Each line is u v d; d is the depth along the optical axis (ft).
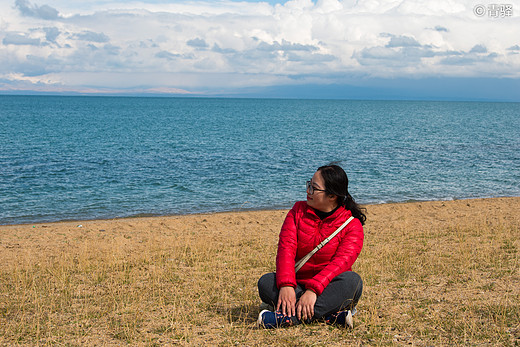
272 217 43.11
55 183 65.05
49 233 35.53
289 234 13.89
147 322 14.98
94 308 16.84
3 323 15.23
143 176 72.13
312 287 13.30
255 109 491.72
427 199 57.57
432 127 212.43
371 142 136.05
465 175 75.56
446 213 43.06
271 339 12.80
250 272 22.54
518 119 316.40
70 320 15.46
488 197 58.70
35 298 18.30
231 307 16.72
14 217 46.11
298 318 13.52
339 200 13.91
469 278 19.33
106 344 12.96
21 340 13.46
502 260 22.66
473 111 491.31
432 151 111.86
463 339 12.47
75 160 89.76
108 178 69.87
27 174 71.92
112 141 131.23
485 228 32.53
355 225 13.94
